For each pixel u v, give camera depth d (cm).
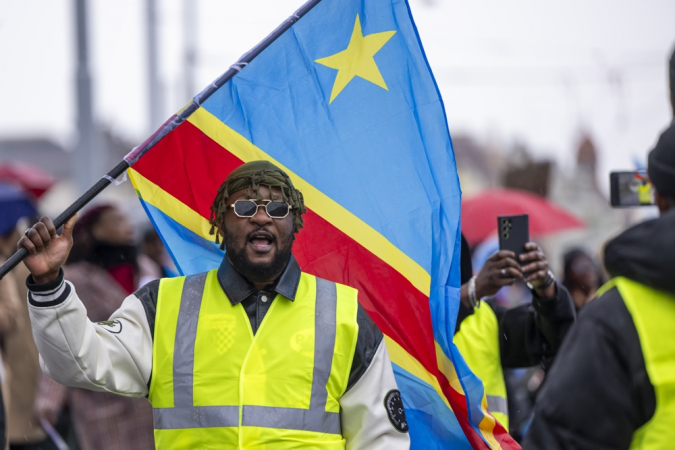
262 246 510
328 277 617
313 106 628
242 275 518
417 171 618
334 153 626
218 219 527
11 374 880
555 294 640
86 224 1005
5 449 678
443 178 612
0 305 867
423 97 620
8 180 1575
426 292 603
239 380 496
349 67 629
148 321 513
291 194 524
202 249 606
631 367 371
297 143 625
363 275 614
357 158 625
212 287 523
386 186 620
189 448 495
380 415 507
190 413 496
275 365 499
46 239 475
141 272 1180
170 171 607
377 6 630
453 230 604
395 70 626
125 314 512
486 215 1600
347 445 513
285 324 510
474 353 655
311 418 495
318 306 518
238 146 619
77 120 2591
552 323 641
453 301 593
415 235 611
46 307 475
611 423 370
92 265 953
